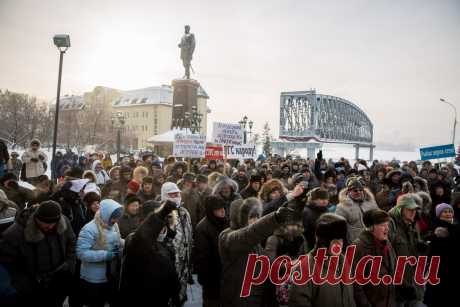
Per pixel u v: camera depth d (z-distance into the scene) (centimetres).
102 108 7581
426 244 454
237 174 1013
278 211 314
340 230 318
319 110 8962
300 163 1538
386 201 765
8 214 453
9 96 6178
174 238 446
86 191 543
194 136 1196
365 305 356
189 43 3177
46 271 383
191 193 710
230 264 353
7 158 1069
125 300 355
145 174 713
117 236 450
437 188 822
